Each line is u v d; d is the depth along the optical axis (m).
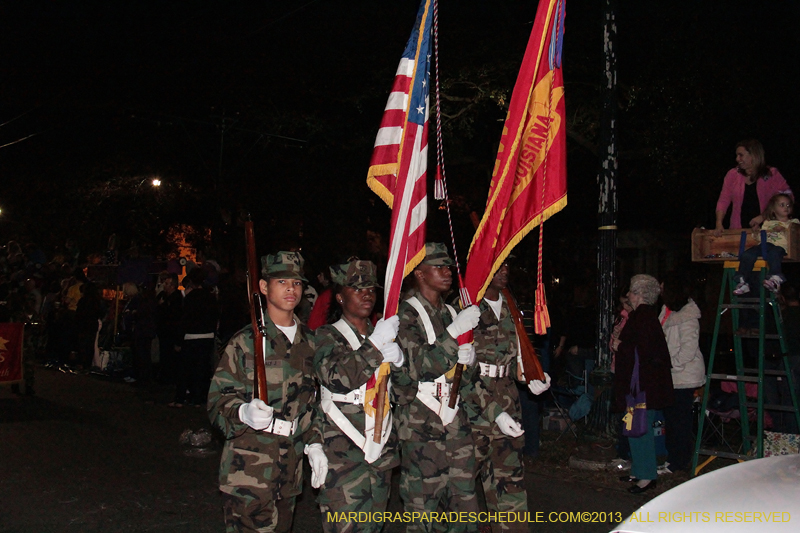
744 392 7.28
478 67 14.09
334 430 4.34
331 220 18.47
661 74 11.97
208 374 11.48
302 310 9.66
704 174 11.20
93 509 6.38
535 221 5.00
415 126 4.48
